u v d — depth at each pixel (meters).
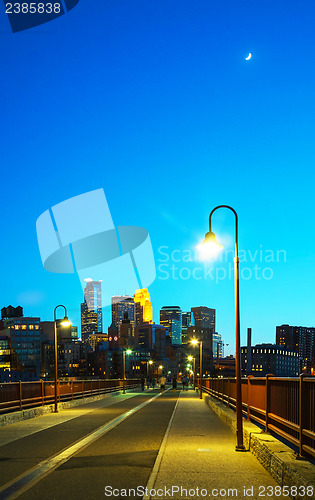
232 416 18.08
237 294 14.27
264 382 14.03
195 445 13.77
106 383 49.41
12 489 8.76
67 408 30.80
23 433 17.14
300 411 9.59
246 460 11.37
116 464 10.97
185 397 47.66
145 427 18.75
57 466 10.82
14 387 23.11
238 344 13.73
